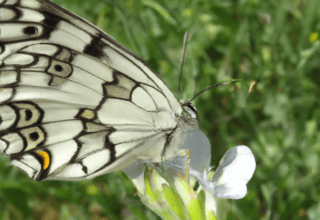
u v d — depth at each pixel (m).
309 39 0.14
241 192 0.11
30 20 0.10
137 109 0.11
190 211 0.11
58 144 0.11
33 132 0.11
